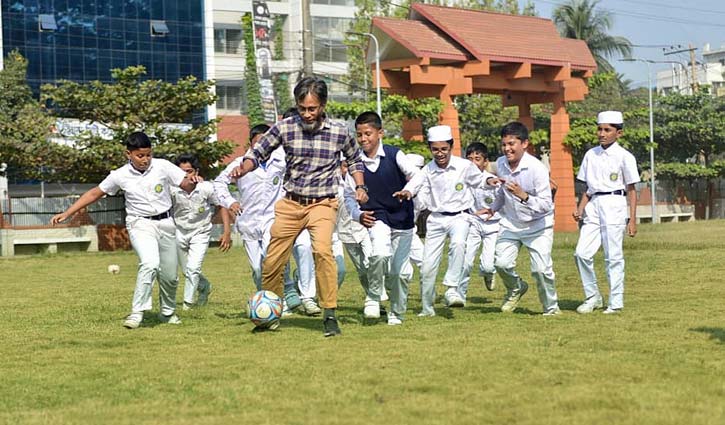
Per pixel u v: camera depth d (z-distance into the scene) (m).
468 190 10.60
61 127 33.31
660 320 9.89
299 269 11.16
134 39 48.09
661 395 6.19
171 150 31.56
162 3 48.69
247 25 47.03
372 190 9.75
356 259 10.80
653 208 47.09
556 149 36.78
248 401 6.33
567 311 11.08
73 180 32.75
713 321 9.77
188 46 49.53
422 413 5.86
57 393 6.81
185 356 8.19
